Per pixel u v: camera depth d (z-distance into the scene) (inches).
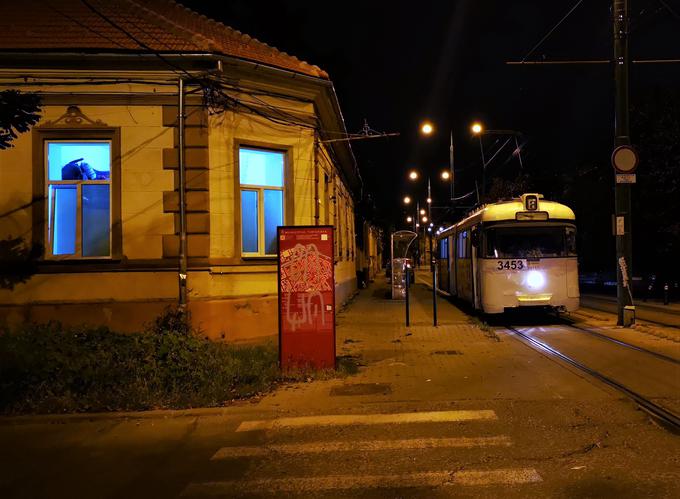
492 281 569.0
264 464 207.2
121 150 441.7
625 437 223.1
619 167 519.2
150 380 303.0
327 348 348.8
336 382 328.2
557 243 573.0
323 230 352.2
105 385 299.1
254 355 378.6
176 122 443.8
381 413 267.3
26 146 436.8
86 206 447.2
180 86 437.7
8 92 329.4
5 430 254.1
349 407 278.1
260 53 508.1
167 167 442.6
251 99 475.8
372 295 1029.8
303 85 506.3
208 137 448.1
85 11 460.8
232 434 244.2
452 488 179.6
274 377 333.1
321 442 229.6
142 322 434.9
